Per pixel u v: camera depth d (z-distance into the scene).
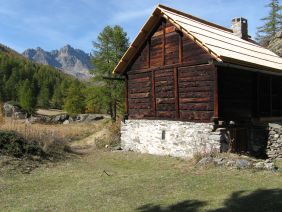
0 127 18.88
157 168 14.38
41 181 12.76
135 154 18.12
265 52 20.27
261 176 11.22
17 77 100.62
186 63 16.31
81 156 18.53
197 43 15.25
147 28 17.94
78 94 62.78
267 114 18.05
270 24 40.22
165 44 17.58
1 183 12.28
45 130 20.12
